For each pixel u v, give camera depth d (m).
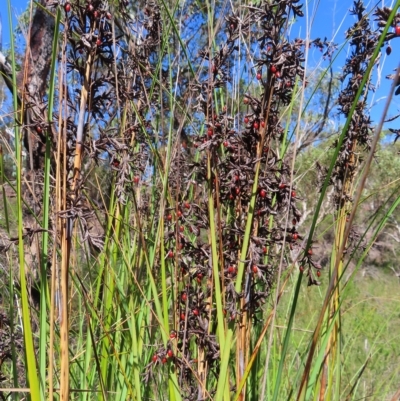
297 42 1.33
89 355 1.78
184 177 1.66
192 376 1.61
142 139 1.76
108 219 1.73
